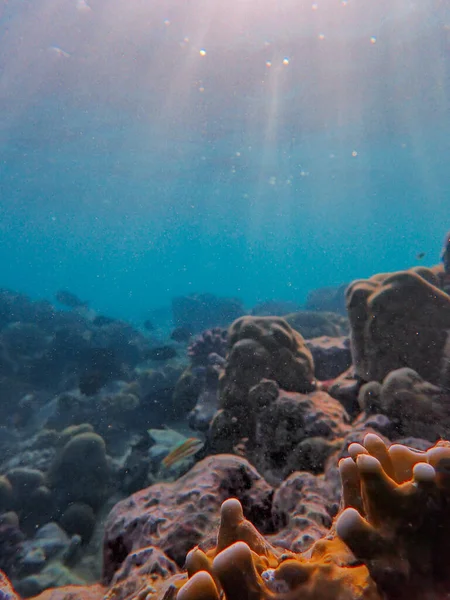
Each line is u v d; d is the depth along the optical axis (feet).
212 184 117.19
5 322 47.21
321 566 3.87
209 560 4.48
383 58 52.85
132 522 8.62
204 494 8.66
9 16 44.47
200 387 26.18
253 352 14.51
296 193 133.80
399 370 11.79
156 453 21.03
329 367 20.47
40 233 236.22
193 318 66.90
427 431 10.39
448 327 12.89
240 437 13.55
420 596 3.35
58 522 17.93
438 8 43.24
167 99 62.59
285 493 9.14
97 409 29.14
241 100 63.26
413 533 3.53
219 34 46.73
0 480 18.33
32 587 14.11
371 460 3.82
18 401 32.19
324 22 45.09
